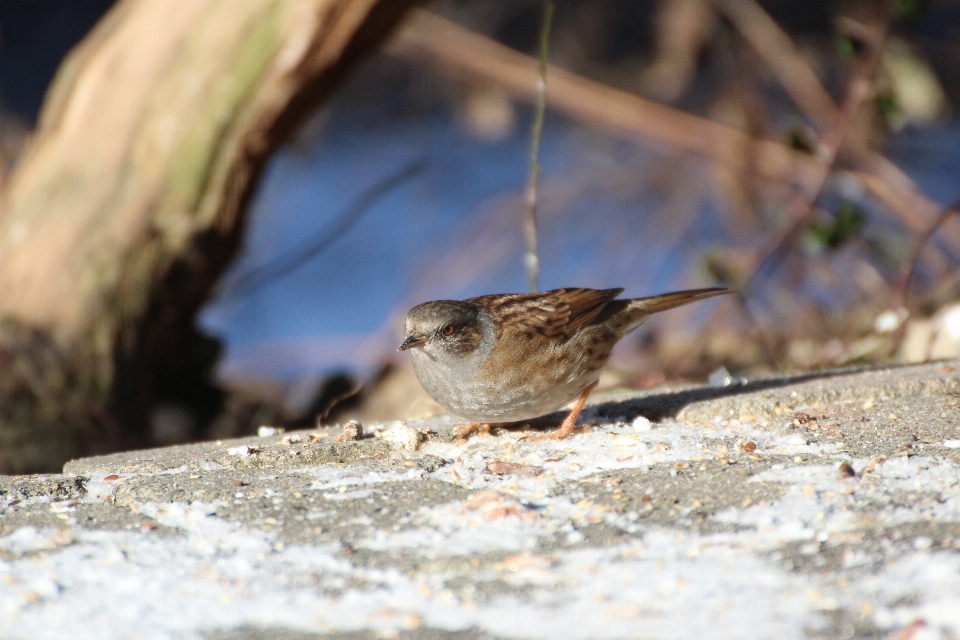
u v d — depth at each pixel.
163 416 12.65
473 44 17.27
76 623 4.41
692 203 16.97
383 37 11.78
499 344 7.16
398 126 25.83
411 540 5.24
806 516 5.21
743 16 17.56
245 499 5.93
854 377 8.19
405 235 23.20
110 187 11.67
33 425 11.30
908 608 4.13
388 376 13.66
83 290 11.56
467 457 6.75
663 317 14.80
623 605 4.37
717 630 4.08
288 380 14.70
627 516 5.41
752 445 6.53
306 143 20.22
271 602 4.57
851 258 13.56
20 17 28.66
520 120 27.19
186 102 11.57
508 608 4.42
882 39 12.59
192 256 11.81
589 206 18.03
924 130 20.72
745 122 16.08
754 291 13.57
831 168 12.57
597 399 8.53
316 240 23.06
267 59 11.43
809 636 3.98
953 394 7.69
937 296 12.08
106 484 6.37
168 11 11.84
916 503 5.26
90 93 11.92
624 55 26.09
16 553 5.19
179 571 4.93
